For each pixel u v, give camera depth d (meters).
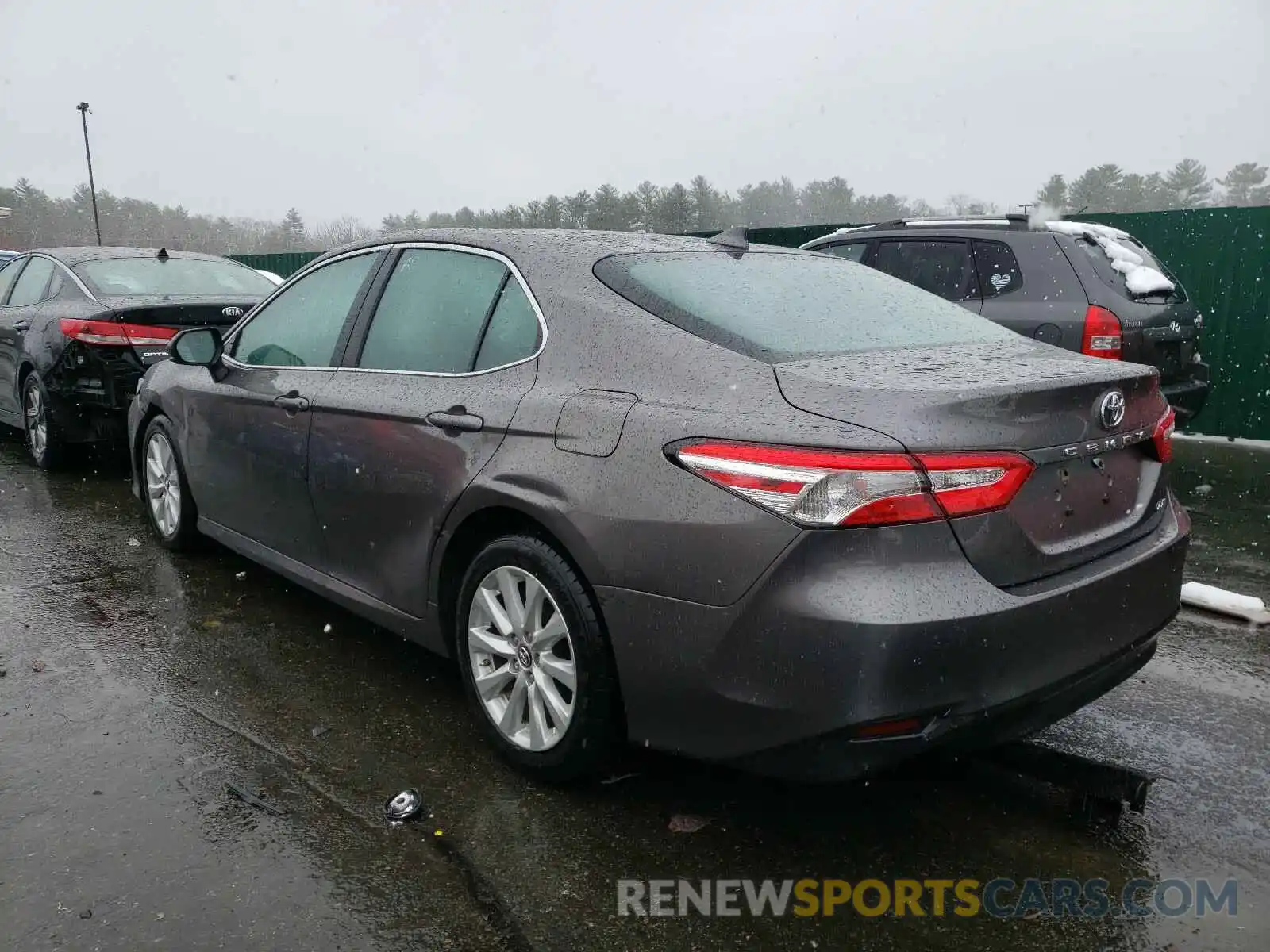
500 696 2.97
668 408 2.49
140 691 3.47
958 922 2.32
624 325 2.76
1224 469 7.61
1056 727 3.29
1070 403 2.47
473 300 3.21
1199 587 4.47
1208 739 3.21
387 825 2.66
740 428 2.32
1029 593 2.32
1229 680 3.68
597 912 2.33
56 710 3.31
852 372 2.45
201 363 4.30
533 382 2.87
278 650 3.86
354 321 3.65
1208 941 2.26
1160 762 3.06
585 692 2.63
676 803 2.80
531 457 2.73
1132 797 2.62
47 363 6.66
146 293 7.02
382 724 3.26
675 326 2.71
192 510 4.82
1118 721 3.34
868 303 3.17
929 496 2.18
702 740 2.42
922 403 2.25
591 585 2.56
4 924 2.24
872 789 2.88
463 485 2.92
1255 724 3.32
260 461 3.97
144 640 3.93
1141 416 2.73
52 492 6.47
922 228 6.90
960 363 2.64
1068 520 2.50
